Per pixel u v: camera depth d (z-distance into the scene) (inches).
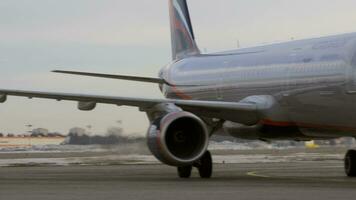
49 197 1354.6
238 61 2370.8
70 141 6560.0
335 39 1956.2
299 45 2094.0
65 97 2012.8
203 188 1590.8
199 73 2605.8
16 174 2353.6
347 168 2188.7
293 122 2084.2
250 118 2089.1
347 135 1980.8
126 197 1347.2
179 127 1964.8
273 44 2267.5
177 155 1939.0
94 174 2359.7
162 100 2004.2
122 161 3639.3
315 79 1948.8
